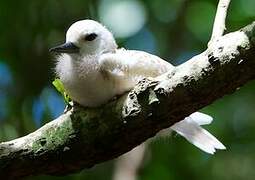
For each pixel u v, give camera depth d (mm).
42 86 13891
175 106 6234
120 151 6695
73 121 6770
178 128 8188
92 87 7324
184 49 16219
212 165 14719
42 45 13945
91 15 14258
